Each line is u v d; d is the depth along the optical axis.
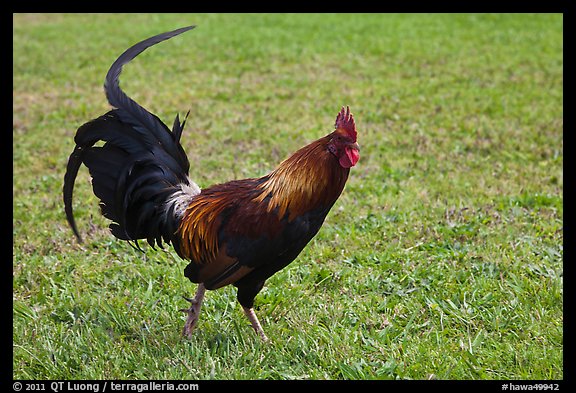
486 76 14.38
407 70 15.06
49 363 5.22
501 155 9.73
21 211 8.01
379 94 13.12
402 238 7.24
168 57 16.52
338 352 5.34
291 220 4.91
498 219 7.62
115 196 5.20
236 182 5.29
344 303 6.07
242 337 5.48
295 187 4.89
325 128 11.04
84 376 5.12
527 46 17.00
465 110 11.95
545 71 14.66
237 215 4.98
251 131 10.94
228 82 14.25
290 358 5.32
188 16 21.80
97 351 5.35
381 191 8.38
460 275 6.45
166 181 5.30
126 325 5.71
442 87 13.59
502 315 5.80
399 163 9.36
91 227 7.52
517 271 6.48
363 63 15.76
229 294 6.22
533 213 7.73
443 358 5.21
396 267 6.63
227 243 5.00
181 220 5.18
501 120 11.34
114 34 19.14
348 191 8.46
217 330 5.66
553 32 18.31
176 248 5.32
